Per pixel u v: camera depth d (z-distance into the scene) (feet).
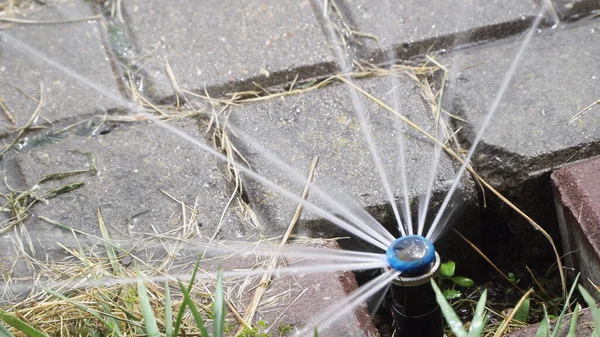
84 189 2.57
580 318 2.29
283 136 2.63
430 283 2.27
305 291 2.35
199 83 2.75
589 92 2.63
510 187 2.55
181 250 2.45
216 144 2.64
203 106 2.71
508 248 2.61
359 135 2.62
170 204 2.53
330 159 2.58
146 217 2.51
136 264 2.34
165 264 2.42
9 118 2.71
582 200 2.43
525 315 2.46
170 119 2.69
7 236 2.50
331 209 2.50
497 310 2.55
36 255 2.47
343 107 2.67
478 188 2.55
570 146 2.54
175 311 2.35
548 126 2.58
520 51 2.74
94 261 2.45
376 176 2.54
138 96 2.74
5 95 2.75
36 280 2.42
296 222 2.48
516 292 2.57
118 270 2.42
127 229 2.50
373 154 2.58
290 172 2.57
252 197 2.54
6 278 2.43
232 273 2.39
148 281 2.39
